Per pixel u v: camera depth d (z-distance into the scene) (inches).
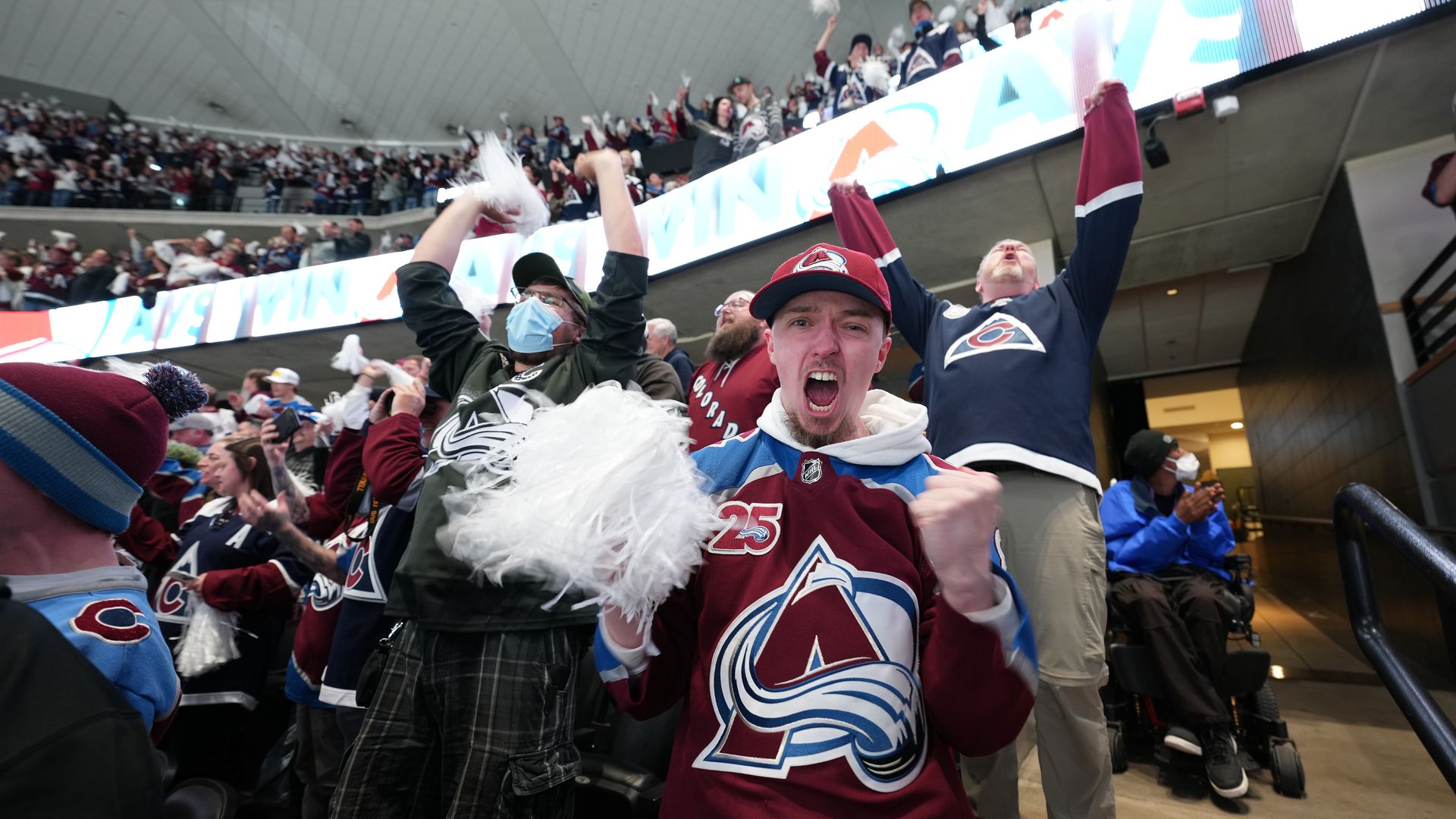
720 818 26.1
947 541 23.6
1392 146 152.2
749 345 76.5
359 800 43.3
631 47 531.2
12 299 369.7
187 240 473.4
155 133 608.7
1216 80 130.8
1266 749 87.8
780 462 32.4
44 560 28.7
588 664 70.4
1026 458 58.7
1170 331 335.9
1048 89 147.3
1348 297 177.2
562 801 44.1
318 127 638.5
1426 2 115.1
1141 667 90.7
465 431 49.4
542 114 600.1
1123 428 427.2
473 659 43.7
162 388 34.5
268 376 180.5
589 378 52.2
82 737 20.4
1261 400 346.6
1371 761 90.4
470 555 29.0
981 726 26.4
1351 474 199.5
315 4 514.0
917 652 28.4
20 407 27.7
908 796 25.5
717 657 28.5
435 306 59.3
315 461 118.3
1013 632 25.1
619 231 55.2
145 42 554.3
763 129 249.6
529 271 61.3
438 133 639.8
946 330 71.0
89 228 490.0
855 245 78.1
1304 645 169.6
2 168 506.9
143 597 31.6
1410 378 147.7
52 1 516.7
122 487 30.5
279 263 366.9
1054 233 183.8
